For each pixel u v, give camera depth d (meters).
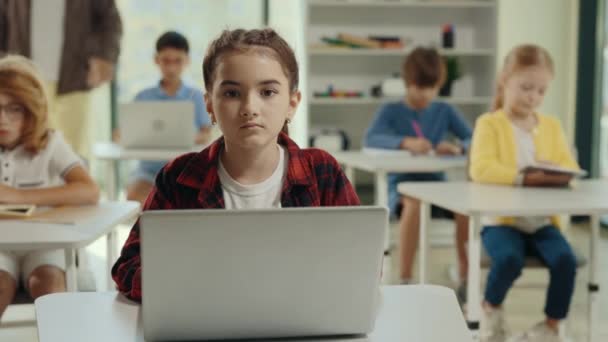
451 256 4.51
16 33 4.69
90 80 4.84
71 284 1.84
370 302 1.08
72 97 4.80
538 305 3.45
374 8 5.79
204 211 0.99
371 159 3.72
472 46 5.89
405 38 5.83
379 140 4.04
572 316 3.27
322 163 1.53
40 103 2.38
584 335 3.01
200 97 4.74
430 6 5.77
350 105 5.89
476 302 2.37
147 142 4.12
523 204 2.38
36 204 2.27
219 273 1.02
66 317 1.21
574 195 2.57
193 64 6.40
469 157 3.07
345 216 1.01
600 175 5.65
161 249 1.00
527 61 2.86
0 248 1.77
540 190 2.70
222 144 1.47
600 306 3.43
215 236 1.00
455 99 5.64
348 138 5.88
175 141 4.12
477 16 5.81
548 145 2.97
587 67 5.55
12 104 2.34
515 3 5.71
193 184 1.45
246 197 1.46
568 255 2.50
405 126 4.16
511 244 2.55
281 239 1.01
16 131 2.37
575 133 5.60
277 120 1.27
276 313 1.06
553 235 2.61
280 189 1.48
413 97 4.15
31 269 2.09
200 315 1.05
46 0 4.70
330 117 5.89
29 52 4.71
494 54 5.59
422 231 2.96
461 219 3.43
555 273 2.50
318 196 1.50
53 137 2.46
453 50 5.59
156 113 4.09
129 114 4.09
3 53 4.70
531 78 2.85
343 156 3.91
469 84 5.95
